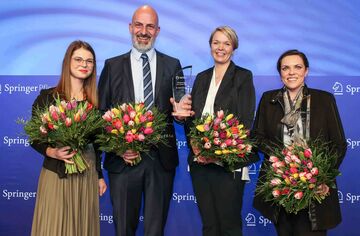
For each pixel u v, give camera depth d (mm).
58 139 2750
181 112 3047
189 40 4102
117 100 3211
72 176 2949
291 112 2871
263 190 2779
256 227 4145
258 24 4082
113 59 3332
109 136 2885
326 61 4094
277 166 2688
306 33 4090
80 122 2756
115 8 4094
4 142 4148
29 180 4176
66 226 2928
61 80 3016
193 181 3178
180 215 4156
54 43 4105
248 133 2992
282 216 2863
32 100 4129
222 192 3092
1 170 4164
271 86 4082
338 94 4098
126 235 3209
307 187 2586
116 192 3203
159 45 4105
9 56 4117
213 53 3182
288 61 2900
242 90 3119
